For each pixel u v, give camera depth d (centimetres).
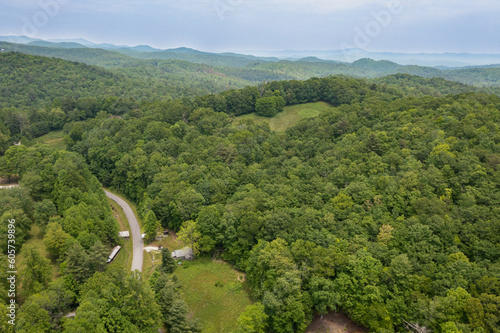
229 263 8712
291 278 5953
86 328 4888
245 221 8188
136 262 8912
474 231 6606
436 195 7900
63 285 6638
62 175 10794
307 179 10106
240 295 7531
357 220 7412
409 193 7819
